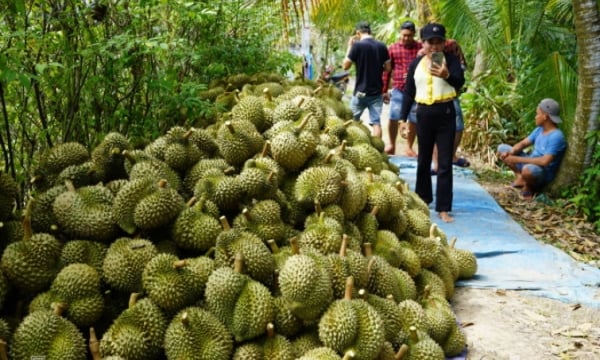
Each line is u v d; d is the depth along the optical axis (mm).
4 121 3965
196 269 2969
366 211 4090
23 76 3305
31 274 2873
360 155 4785
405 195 4766
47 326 2660
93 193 3213
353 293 3172
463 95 10523
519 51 9391
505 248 5453
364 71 9055
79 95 4211
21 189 4027
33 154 4277
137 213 3092
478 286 4664
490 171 9102
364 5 11898
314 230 3475
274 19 7840
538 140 7547
